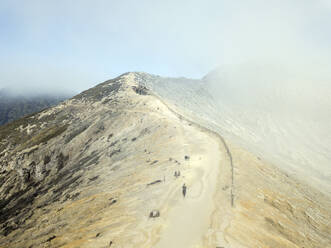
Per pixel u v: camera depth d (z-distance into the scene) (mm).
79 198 36250
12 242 30266
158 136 52125
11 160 68688
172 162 36781
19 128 85750
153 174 33969
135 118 66438
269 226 22219
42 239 27344
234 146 47156
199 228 19938
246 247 17672
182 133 52000
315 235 25516
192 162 35844
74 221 28672
